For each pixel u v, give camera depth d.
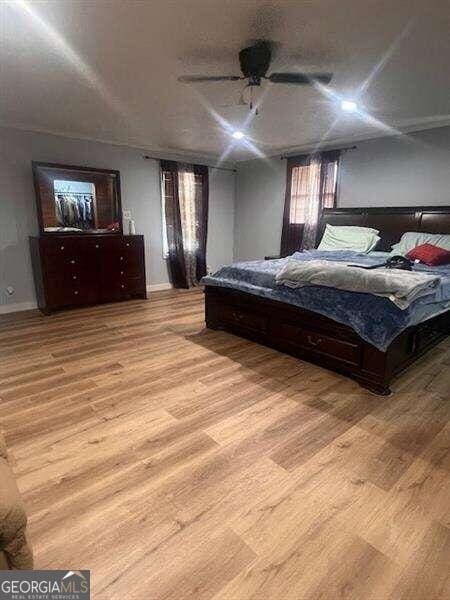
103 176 4.68
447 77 2.66
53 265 4.12
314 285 2.67
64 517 1.38
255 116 3.67
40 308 4.38
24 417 2.06
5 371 2.67
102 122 3.89
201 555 1.24
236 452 1.77
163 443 1.84
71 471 1.63
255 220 6.14
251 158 5.93
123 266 4.75
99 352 3.04
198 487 1.54
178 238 5.57
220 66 2.49
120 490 1.52
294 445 1.82
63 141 4.34
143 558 1.23
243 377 2.58
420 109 3.44
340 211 4.71
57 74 2.60
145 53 2.29
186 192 5.56
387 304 2.30
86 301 4.48
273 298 2.92
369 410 2.15
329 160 4.80
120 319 4.02
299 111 3.51
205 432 1.93
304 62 2.43
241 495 1.50
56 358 2.91
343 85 2.83
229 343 3.26
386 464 1.68
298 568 1.19
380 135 4.30
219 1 1.73
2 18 1.86
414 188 4.14
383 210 4.31
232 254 6.65
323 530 1.33
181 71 2.57
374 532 1.33
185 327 3.74
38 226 4.26
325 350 2.64
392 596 1.11
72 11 1.80
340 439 1.87
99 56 2.32
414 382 2.51
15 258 4.23
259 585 1.14
